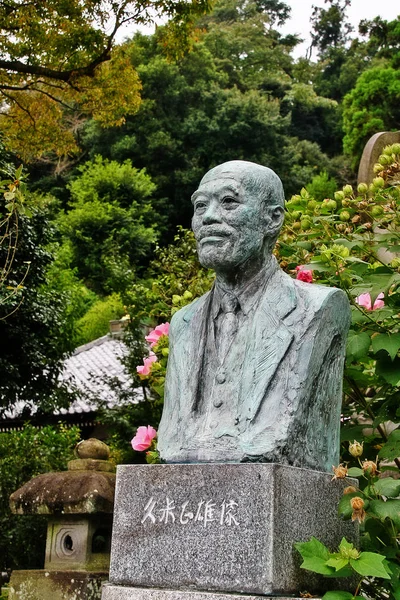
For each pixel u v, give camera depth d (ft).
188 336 10.38
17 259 35.99
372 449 12.62
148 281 54.44
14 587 19.56
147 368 13.91
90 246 83.15
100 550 19.66
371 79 79.51
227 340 9.95
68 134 41.50
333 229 14.25
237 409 9.31
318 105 108.27
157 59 87.10
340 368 9.99
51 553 19.77
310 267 12.46
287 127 96.78
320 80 119.75
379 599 10.14
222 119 84.99
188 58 90.27
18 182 16.79
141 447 12.01
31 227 35.99
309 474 8.91
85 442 21.48
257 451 8.77
